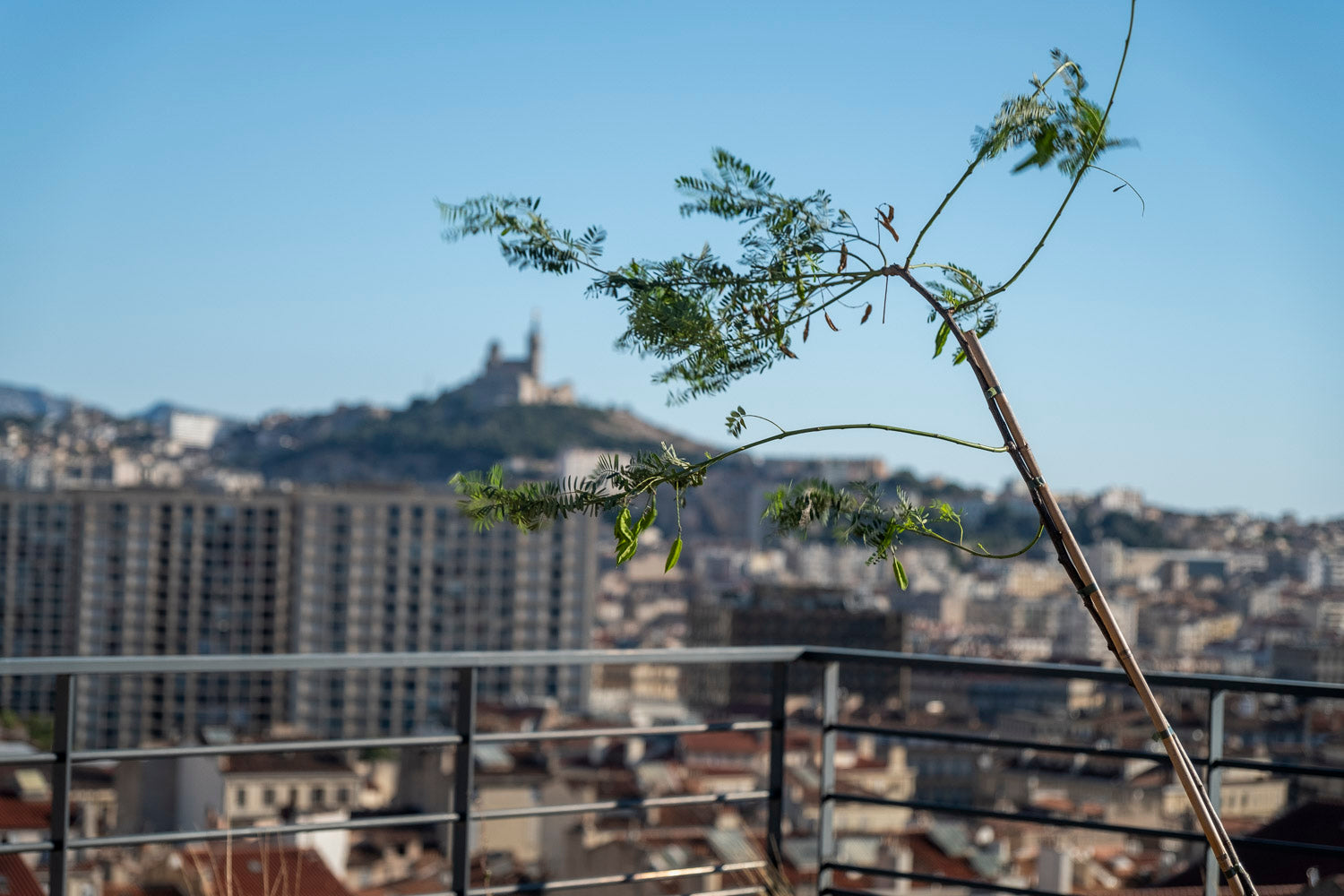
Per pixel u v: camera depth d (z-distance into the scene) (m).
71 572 110.12
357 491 108.12
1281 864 4.71
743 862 3.39
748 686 105.56
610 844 35.12
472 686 3.05
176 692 98.81
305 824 2.88
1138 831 3.02
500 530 108.50
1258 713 57.34
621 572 197.00
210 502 108.25
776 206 2.23
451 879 3.04
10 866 12.97
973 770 65.25
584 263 2.27
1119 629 2.06
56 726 2.69
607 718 77.94
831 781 3.49
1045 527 2.10
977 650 125.31
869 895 3.47
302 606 107.69
